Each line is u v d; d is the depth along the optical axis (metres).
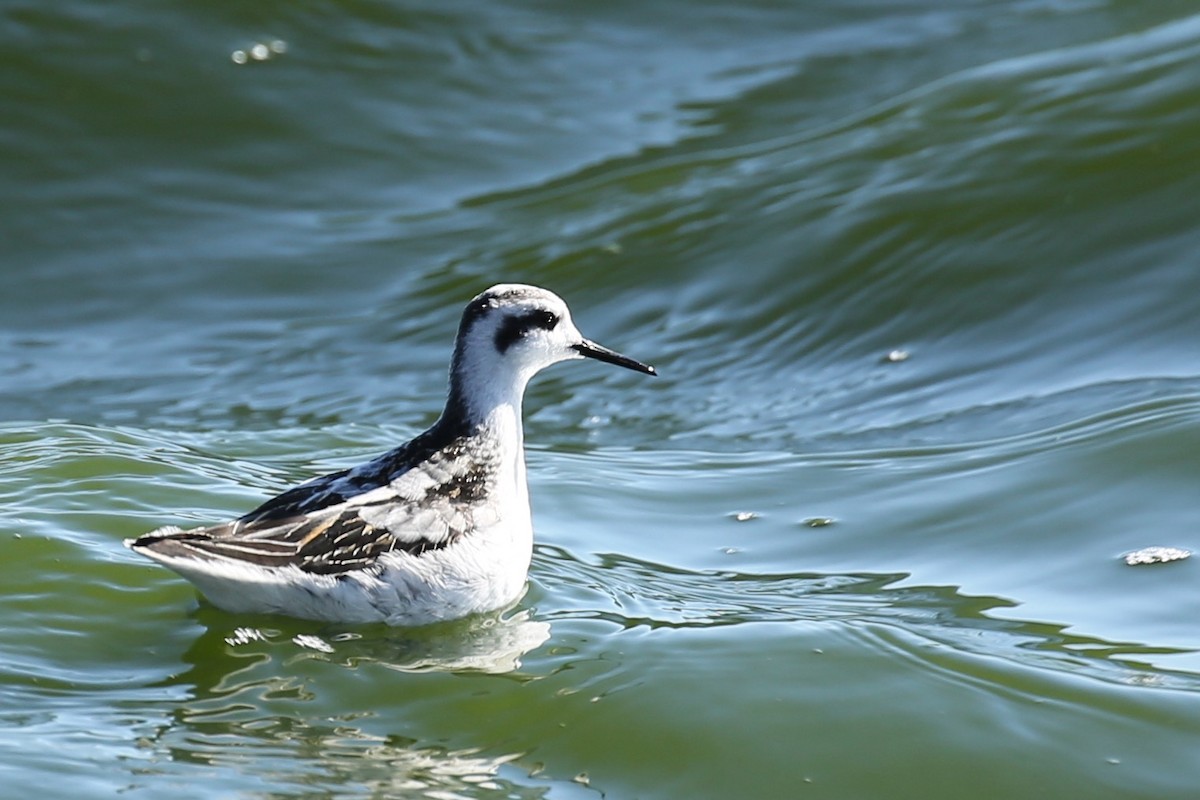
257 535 10.70
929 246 18.03
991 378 16.03
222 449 15.06
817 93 22.97
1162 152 18.44
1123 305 16.61
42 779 8.99
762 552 13.07
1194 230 17.31
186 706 10.08
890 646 11.03
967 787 9.56
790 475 14.62
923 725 10.09
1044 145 19.00
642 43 24.56
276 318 19.14
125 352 18.41
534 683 10.51
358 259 20.19
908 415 15.64
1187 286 16.59
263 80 22.78
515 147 22.27
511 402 11.83
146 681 10.39
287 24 23.64
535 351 11.85
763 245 18.83
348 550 10.89
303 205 21.22
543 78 23.66
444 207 21.16
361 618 11.07
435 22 24.36
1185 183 17.94
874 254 18.17
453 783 9.34
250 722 9.92
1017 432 14.76
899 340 17.08
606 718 10.14
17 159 21.23
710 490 14.44
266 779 9.21
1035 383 15.73
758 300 18.12
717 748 9.86
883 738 9.99
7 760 9.17
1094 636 11.23
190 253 20.30
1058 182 18.42
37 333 18.81
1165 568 12.15
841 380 16.64
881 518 13.54
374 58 23.52
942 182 18.88
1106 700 10.34
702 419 16.27
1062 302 16.91
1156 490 13.25
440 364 17.97
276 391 17.41
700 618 11.60
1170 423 14.19
